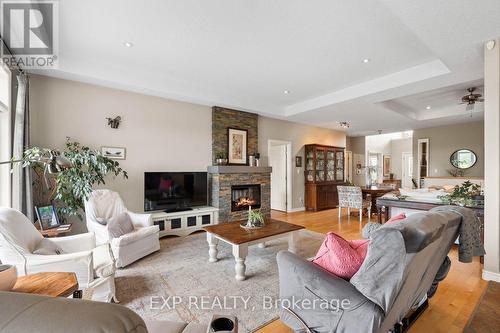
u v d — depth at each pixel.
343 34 2.53
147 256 3.12
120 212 3.39
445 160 6.98
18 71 2.96
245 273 2.62
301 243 3.77
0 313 0.41
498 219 2.36
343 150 7.62
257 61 3.21
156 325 1.11
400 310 1.42
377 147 10.61
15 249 1.73
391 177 11.13
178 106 4.46
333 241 1.48
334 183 7.09
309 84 4.07
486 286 2.31
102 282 1.95
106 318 0.42
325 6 2.09
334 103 4.50
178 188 4.29
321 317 1.37
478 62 2.75
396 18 2.24
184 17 2.26
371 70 3.46
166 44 2.78
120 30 2.48
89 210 3.03
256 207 5.27
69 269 1.80
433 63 3.15
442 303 2.04
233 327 0.93
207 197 4.72
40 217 2.79
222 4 2.07
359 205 5.22
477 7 1.84
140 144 4.04
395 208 4.13
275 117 5.83
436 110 5.93
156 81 3.80
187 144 4.58
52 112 3.32
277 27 2.41
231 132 5.07
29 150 2.51
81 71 3.19
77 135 3.49
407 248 1.09
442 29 2.14
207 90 4.38
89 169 3.10
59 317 0.41
